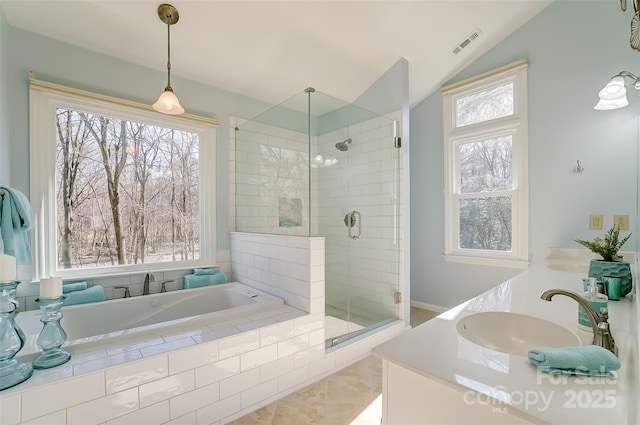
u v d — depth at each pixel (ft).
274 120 9.03
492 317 3.93
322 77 9.24
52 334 4.21
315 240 6.72
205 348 5.05
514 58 8.99
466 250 10.28
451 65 9.72
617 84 5.85
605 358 2.31
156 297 7.47
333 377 6.79
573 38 7.95
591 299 3.27
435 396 2.45
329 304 8.11
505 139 9.36
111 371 4.18
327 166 8.52
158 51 7.55
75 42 6.90
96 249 7.47
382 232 9.39
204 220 9.18
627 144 7.16
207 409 5.05
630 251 7.03
